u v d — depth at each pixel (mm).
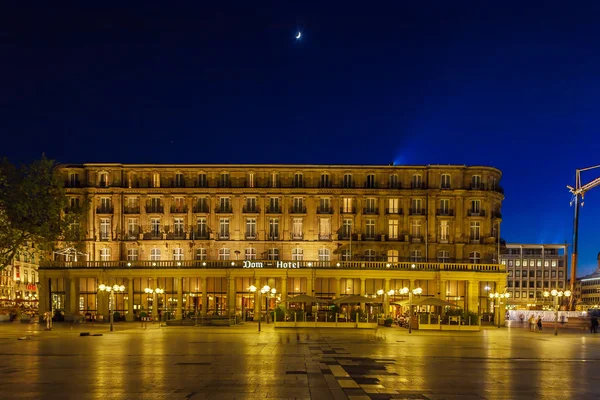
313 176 87750
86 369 26031
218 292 81688
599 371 27375
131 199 87750
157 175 88125
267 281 81188
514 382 23188
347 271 78500
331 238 86375
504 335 55188
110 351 34594
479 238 87250
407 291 67750
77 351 34656
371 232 87062
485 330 63750
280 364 28047
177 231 87062
